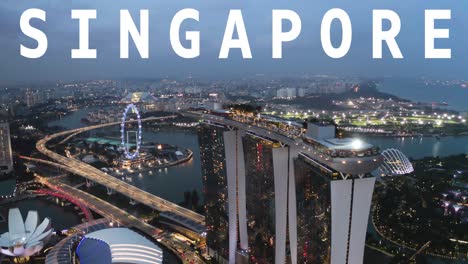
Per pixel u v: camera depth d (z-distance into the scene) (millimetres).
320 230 181500
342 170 164125
